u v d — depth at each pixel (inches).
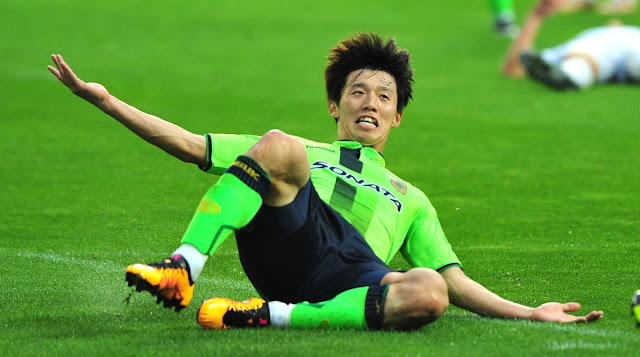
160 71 1990.7
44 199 1069.1
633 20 2738.7
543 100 1827.0
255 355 469.4
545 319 589.3
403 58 716.7
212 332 526.6
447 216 1047.6
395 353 474.6
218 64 2089.1
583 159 1378.0
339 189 630.5
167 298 514.0
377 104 689.0
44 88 1795.0
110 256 824.3
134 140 1434.5
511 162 1353.3
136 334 531.8
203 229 527.2
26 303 636.7
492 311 610.9
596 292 709.3
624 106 1779.0
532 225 1000.9
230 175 541.3
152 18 2647.6
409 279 530.0
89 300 652.1
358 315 532.4
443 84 1964.8
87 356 478.6
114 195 1095.0
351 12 2849.4
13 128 1487.5
